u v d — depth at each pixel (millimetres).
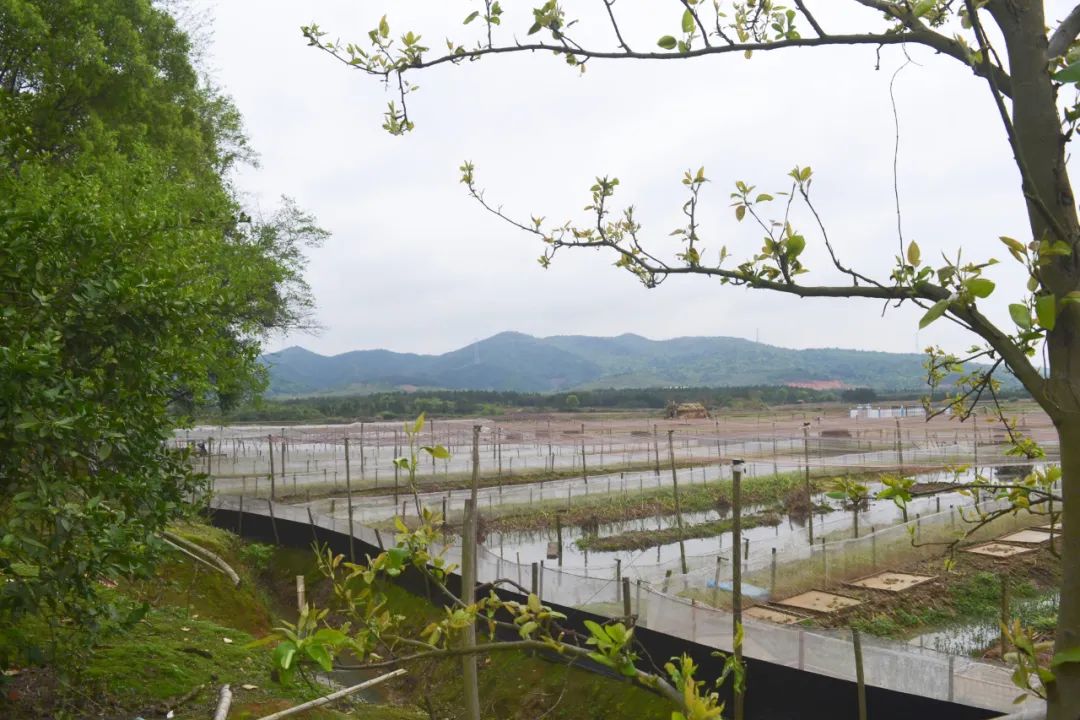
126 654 9289
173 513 7785
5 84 18812
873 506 32719
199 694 8805
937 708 10492
